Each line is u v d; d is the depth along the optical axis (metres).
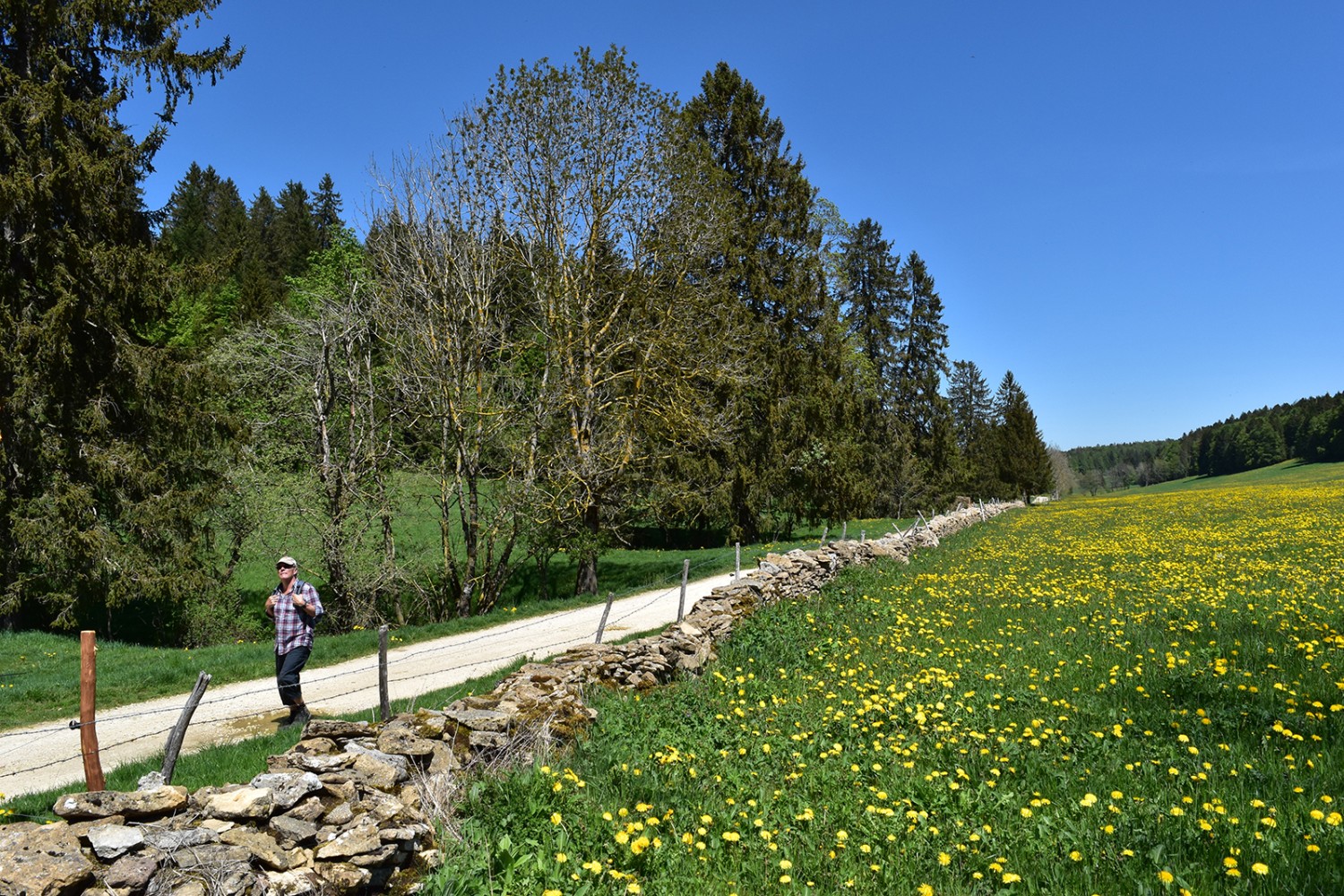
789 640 12.12
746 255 36.72
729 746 7.34
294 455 26.47
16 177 20.14
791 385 37.34
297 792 4.98
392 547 25.75
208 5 23.95
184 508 23.78
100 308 22.67
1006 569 20.27
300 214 84.00
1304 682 8.45
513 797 5.66
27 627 23.20
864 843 5.14
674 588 23.00
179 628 26.31
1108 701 8.44
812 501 38.75
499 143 24.42
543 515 25.27
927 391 65.19
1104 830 5.18
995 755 6.80
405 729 6.21
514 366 27.22
